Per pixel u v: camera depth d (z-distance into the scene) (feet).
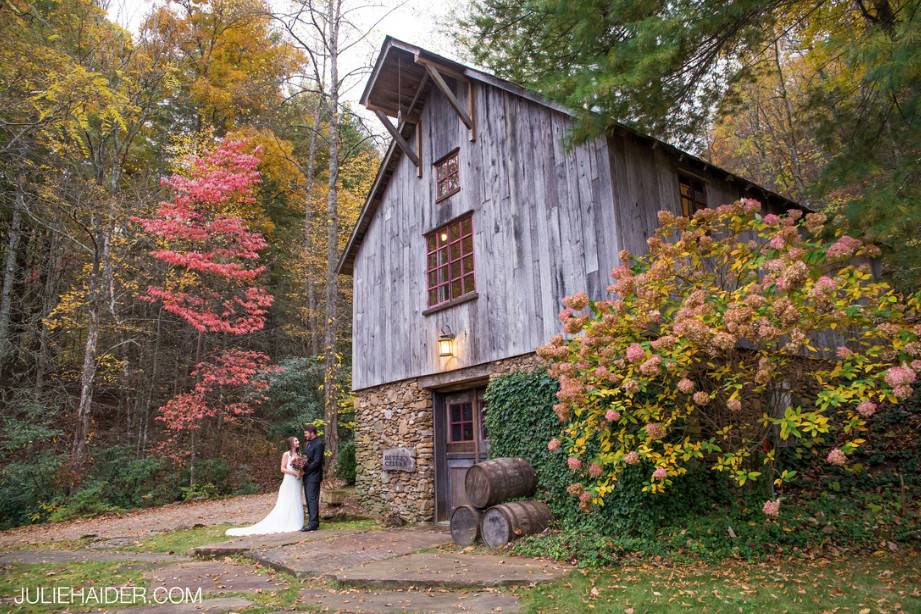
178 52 58.23
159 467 44.21
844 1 23.07
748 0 15.47
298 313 62.49
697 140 26.89
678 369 16.62
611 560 16.70
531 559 18.08
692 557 16.88
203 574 18.99
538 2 18.71
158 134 58.18
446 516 29.37
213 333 57.67
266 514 33.99
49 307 48.52
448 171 30.89
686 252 18.54
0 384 47.03
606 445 17.66
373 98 32.73
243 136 58.59
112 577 18.83
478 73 28.07
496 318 26.27
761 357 16.84
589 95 16.61
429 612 13.29
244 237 48.57
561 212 23.88
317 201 60.13
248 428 57.00
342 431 54.80
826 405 14.52
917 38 13.21
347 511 32.71
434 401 30.50
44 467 37.93
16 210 43.75
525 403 23.24
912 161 16.37
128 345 52.65
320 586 16.71
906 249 18.81
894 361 15.69
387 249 35.04
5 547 26.84
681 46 16.57
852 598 13.20
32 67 31.19
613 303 18.28
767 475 21.59
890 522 19.43
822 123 20.72
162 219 46.44
